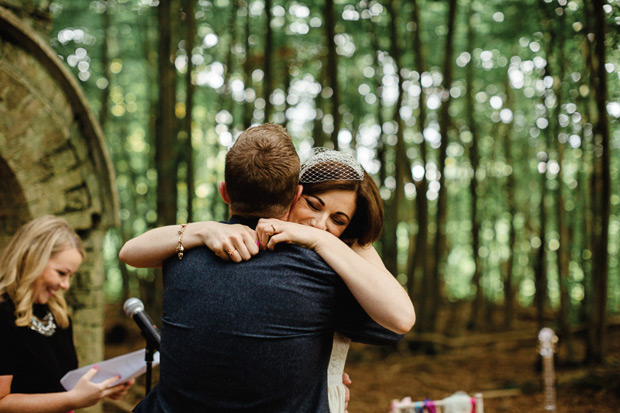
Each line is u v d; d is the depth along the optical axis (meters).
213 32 9.12
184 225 1.60
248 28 8.37
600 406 5.30
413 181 9.08
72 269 2.25
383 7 9.02
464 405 2.71
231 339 1.40
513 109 11.23
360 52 9.96
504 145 11.95
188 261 1.52
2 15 3.48
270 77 7.86
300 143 11.40
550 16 6.57
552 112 7.50
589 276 8.30
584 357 6.75
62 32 8.41
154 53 9.84
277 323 1.41
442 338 8.88
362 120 11.79
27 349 2.08
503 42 9.29
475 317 11.37
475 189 10.22
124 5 9.22
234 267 1.45
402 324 1.42
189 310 1.45
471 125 9.98
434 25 9.96
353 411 5.97
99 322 4.25
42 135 3.82
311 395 1.47
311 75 10.79
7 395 2.00
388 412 5.90
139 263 1.62
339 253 1.48
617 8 5.55
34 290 2.17
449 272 16.75
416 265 9.05
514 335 9.84
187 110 7.30
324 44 9.21
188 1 7.27
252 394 1.40
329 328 1.53
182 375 1.44
